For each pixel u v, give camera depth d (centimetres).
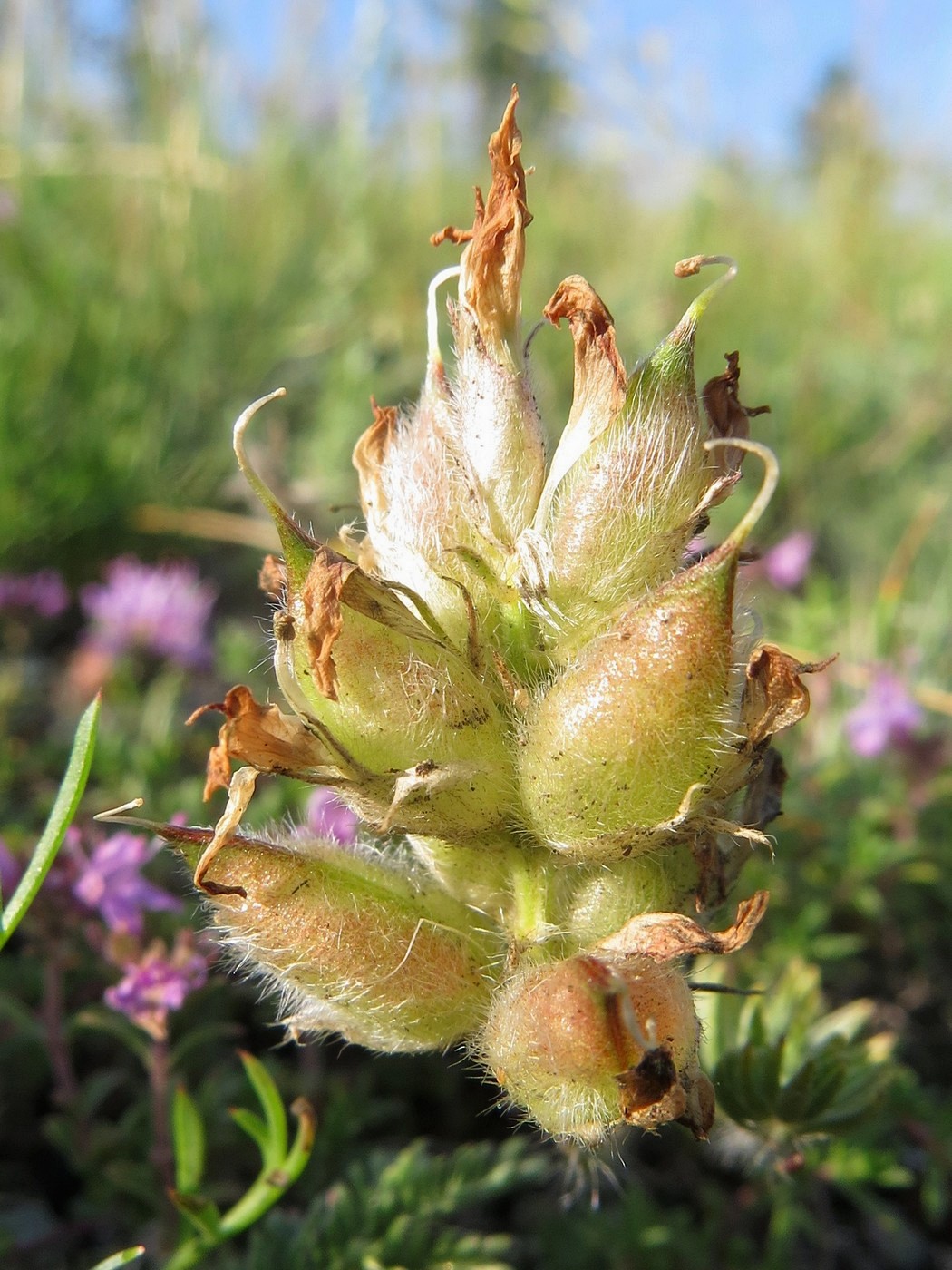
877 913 12
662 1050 5
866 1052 8
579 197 29
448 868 6
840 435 23
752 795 7
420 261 26
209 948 9
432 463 6
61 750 14
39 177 23
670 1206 11
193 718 6
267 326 23
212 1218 7
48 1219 10
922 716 14
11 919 6
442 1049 6
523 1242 10
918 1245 11
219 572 19
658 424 6
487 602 6
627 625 5
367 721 6
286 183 26
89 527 19
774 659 6
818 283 29
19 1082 11
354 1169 9
